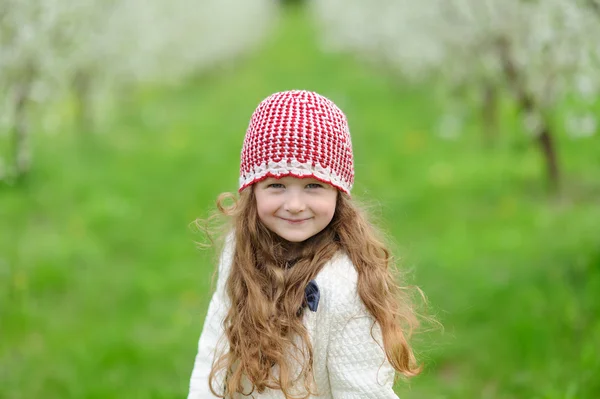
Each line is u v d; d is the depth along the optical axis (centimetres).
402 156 884
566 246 489
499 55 664
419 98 1296
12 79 583
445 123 1005
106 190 747
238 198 211
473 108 1065
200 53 1802
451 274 479
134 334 430
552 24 515
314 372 185
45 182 726
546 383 340
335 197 185
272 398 188
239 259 193
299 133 176
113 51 973
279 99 182
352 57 2070
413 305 223
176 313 461
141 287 502
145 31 1159
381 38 1390
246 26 2516
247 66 2219
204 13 1753
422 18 884
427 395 353
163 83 1648
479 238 562
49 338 420
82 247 555
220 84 1814
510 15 618
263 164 178
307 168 176
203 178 815
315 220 182
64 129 1005
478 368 374
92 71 962
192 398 198
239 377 188
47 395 359
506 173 745
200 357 203
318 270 185
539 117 658
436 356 382
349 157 187
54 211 657
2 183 679
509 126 972
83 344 408
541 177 718
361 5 1503
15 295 463
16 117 632
